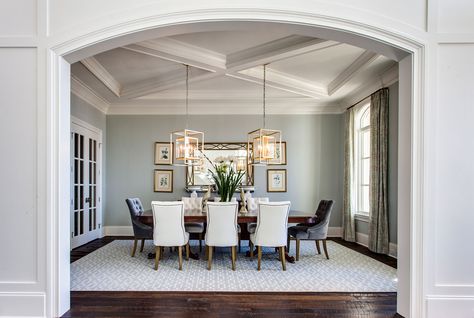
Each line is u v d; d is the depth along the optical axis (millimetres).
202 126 6359
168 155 6328
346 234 5777
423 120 2375
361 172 5801
